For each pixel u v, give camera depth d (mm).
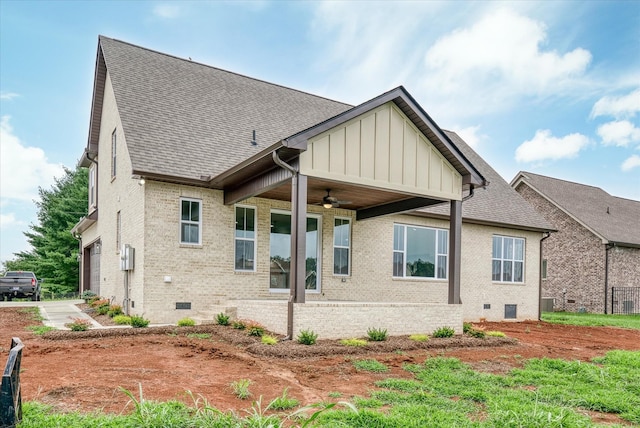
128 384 5555
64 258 34812
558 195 28172
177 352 7836
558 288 26594
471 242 17203
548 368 7875
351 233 14773
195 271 11789
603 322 17984
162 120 13016
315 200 13344
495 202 18953
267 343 8469
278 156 9070
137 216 11734
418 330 10703
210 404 4945
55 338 8852
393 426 4359
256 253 12867
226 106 15117
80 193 37062
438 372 7043
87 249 22406
